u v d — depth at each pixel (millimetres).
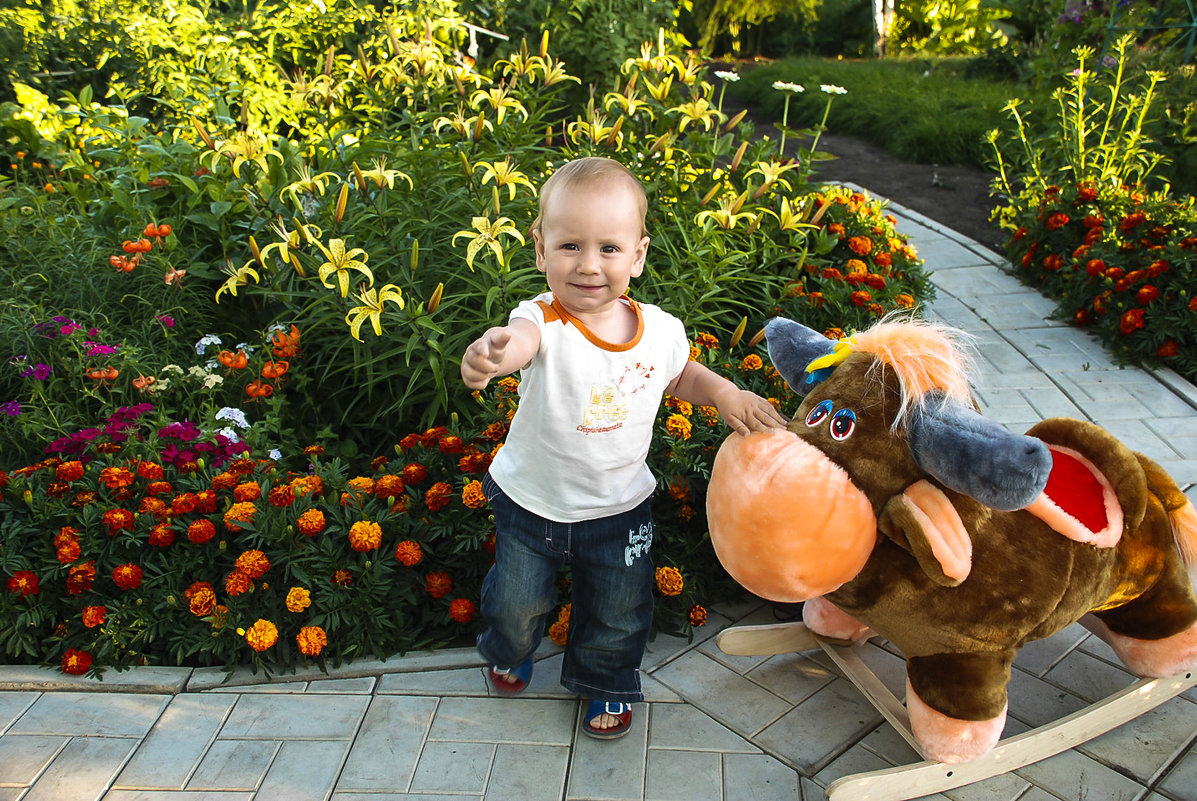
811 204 4254
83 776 2242
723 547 1903
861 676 2436
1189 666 2314
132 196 4316
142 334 3748
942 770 2129
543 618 2393
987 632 1941
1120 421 4043
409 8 8016
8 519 2746
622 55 7715
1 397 3582
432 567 2811
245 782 2227
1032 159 6457
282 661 2621
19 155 6086
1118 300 4793
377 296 3131
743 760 2293
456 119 4164
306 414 3682
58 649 2654
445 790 2207
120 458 3023
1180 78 7875
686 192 4324
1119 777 2213
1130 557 2127
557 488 2102
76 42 8188
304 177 3719
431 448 3055
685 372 2133
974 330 5031
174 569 2697
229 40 7824
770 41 19453
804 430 1901
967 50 17844
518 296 3539
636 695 2365
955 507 1846
